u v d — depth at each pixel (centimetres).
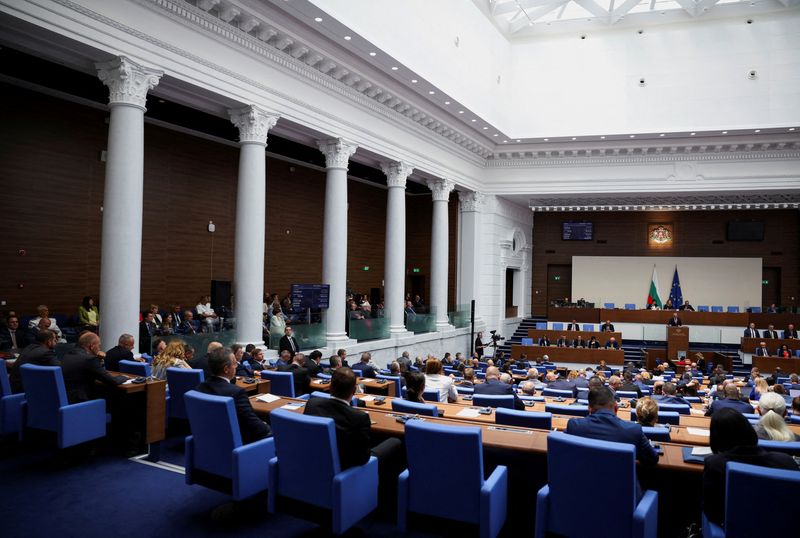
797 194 2023
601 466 322
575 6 1947
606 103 1942
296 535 412
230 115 1121
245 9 1009
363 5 1196
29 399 541
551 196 2162
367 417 391
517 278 2512
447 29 1565
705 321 2111
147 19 894
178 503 465
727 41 1844
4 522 423
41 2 759
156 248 1409
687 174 1972
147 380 574
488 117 1841
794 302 2322
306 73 1228
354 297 1938
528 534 414
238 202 1123
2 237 1120
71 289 1238
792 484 274
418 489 380
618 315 2208
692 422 571
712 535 309
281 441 390
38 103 1181
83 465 551
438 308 1883
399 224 1622
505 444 395
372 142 1484
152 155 1405
